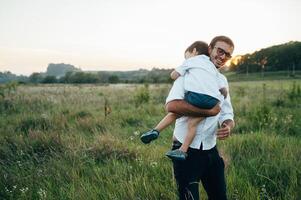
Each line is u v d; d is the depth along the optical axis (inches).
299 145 234.7
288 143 240.2
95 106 577.6
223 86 119.0
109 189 167.3
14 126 371.2
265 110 352.8
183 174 114.3
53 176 196.4
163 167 195.5
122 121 388.5
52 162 220.4
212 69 114.0
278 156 206.4
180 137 115.6
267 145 238.5
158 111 466.0
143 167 198.4
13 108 547.2
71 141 268.7
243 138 260.5
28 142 273.9
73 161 218.7
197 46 123.9
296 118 376.5
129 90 1126.4
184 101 110.6
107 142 252.7
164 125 116.8
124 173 190.1
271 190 165.0
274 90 1043.3
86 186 172.9
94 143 254.2
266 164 187.8
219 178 120.1
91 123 362.0
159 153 228.8
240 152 224.5
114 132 315.0
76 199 160.7
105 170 199.3
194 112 109.0
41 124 371.6
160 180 174.9
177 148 116.1
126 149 240.8
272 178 177.2
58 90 1104.2
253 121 345.7
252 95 796.0
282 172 181.2
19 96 697.0
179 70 115.7
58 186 184.2
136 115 428.1
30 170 209.5
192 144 113.9
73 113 453.1
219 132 118.7
